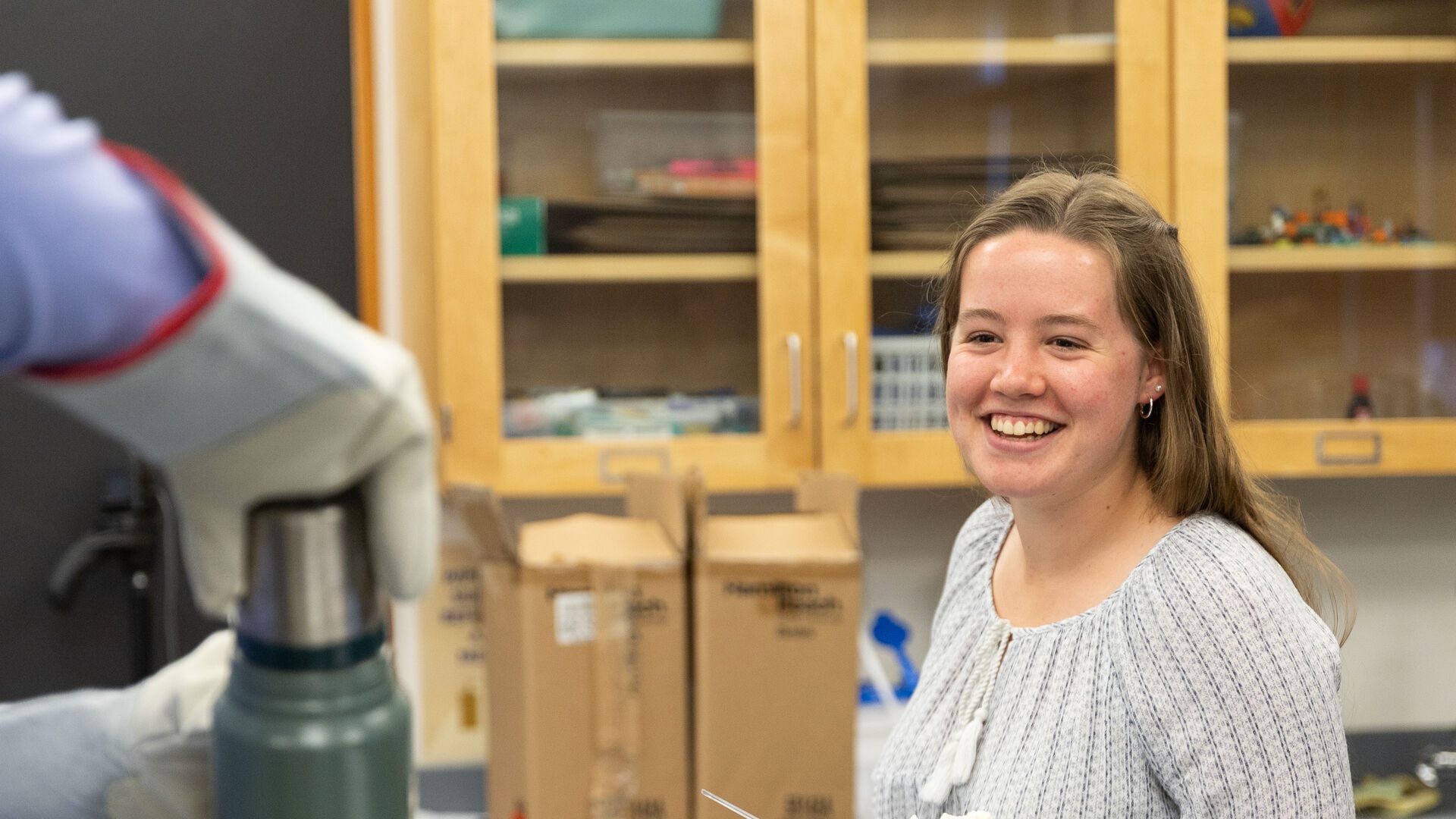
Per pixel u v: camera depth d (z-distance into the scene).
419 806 2.14
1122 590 1.21
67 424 2.27
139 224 0.30
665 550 1.83
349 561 0.39
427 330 2.10
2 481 2.27
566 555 1.80
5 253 0.28
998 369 1.26
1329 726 1.10
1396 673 2.60
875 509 2.53
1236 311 2.15
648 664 1.79
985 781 1.23
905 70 2.11
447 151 2.03
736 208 2.11
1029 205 1.29
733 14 2.10
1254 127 2.15
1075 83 2.13
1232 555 1.16
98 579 2.30
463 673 2.15
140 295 0.30
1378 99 2.18
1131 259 1.23
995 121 2.13
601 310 2.10
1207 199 2.12
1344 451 2.17
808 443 2.11
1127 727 1.16
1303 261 2.16
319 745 0.39
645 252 2.10
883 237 2.12
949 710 1.33
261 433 0.34
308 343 0.33
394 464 0.38
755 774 1.78
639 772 1.78
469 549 2.14
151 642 2.19
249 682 0.40
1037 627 1.28
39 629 2.29
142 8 2.28
